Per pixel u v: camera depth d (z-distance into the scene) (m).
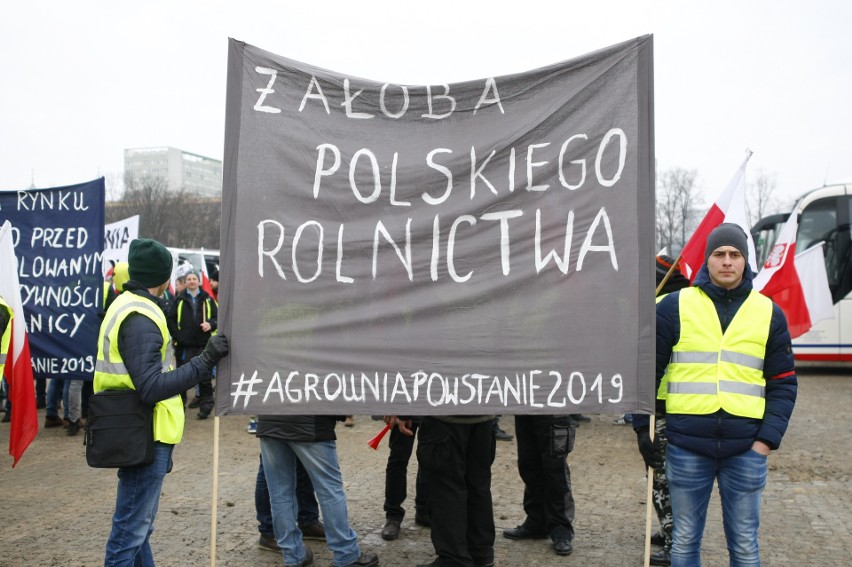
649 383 3.98
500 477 7.46
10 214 8.32
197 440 9.45
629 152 4.06
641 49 4.07
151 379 3.74
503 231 4.14
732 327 3.73
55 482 7.34
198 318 10.95
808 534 5.68
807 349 16.28
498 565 5.00
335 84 4.24
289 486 4.83
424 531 5.78
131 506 3.87
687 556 3.80
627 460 8.17
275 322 4.19
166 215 51.22
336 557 4.72
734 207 5.84
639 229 4.04
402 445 5.62
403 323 4.16
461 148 4.18
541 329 4.09
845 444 8.99
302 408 4.17
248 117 4.23
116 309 3.88
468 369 4.13
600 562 5.05
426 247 4.18
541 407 4.08
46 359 8.19
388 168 4.21
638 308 4.01
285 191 4.23
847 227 16.34
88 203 8.20
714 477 3.81
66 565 5.07
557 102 4.12
